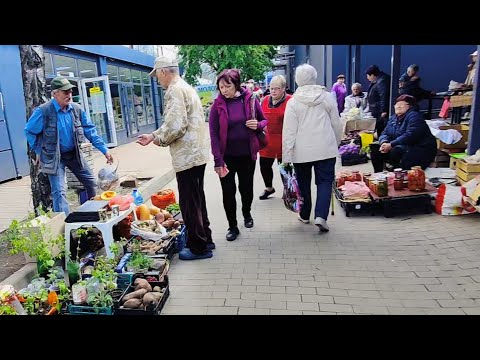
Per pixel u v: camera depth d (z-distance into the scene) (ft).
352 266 12.10
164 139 11.66
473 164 16.53
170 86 11.88
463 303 9.80
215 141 13.62
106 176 19.54
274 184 23.97
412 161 18.42
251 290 11.05
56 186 14.57
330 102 14.33
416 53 43.34
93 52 43.88
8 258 13.01
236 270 12.34
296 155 14.74
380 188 15.92
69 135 14.99
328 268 12.08
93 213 12.28
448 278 11.02
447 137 20.88
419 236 13.96
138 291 10.14
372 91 28.35
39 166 15.06
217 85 13.57
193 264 12.96
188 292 11.12
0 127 26.76
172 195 17.83
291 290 10.93
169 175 28.50
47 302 9.87
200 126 12.41
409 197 15.79
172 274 12.32
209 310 10.12
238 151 14.12
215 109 13.61
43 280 10.76
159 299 10.10
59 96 14.26
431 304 9.83
